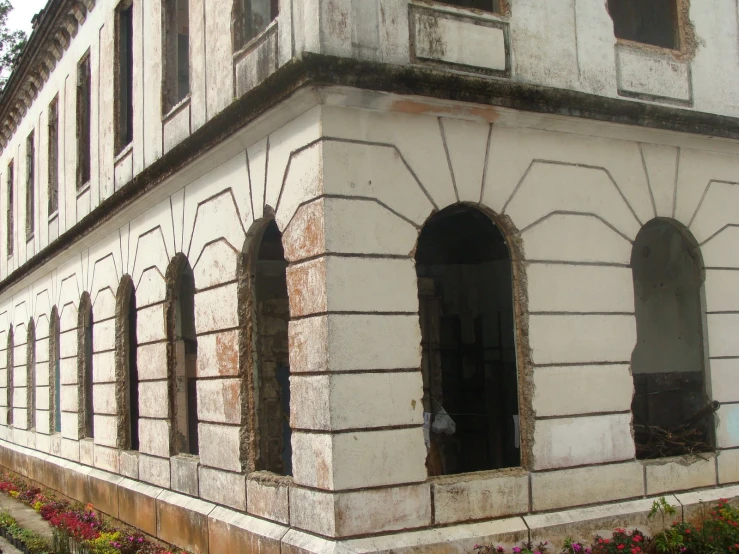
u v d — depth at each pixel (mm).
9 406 21328
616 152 9266
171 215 10836
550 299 8609
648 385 10898
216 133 9078
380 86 7516
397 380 7648
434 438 10906
